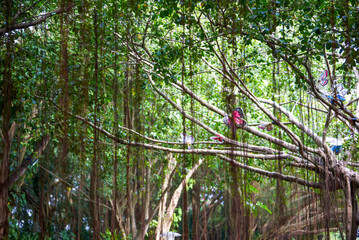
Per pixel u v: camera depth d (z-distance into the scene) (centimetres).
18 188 535
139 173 609
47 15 526
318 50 552
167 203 932
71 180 478
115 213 507
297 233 578
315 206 603
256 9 514
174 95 738
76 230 457
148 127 706
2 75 507
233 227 488
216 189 561
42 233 447
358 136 646
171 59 561
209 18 554
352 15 524
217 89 732
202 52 566
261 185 721
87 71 533
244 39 539
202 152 594
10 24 505
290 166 668
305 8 524
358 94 668
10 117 515
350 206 602
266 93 770
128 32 569
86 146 534
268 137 612
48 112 522
